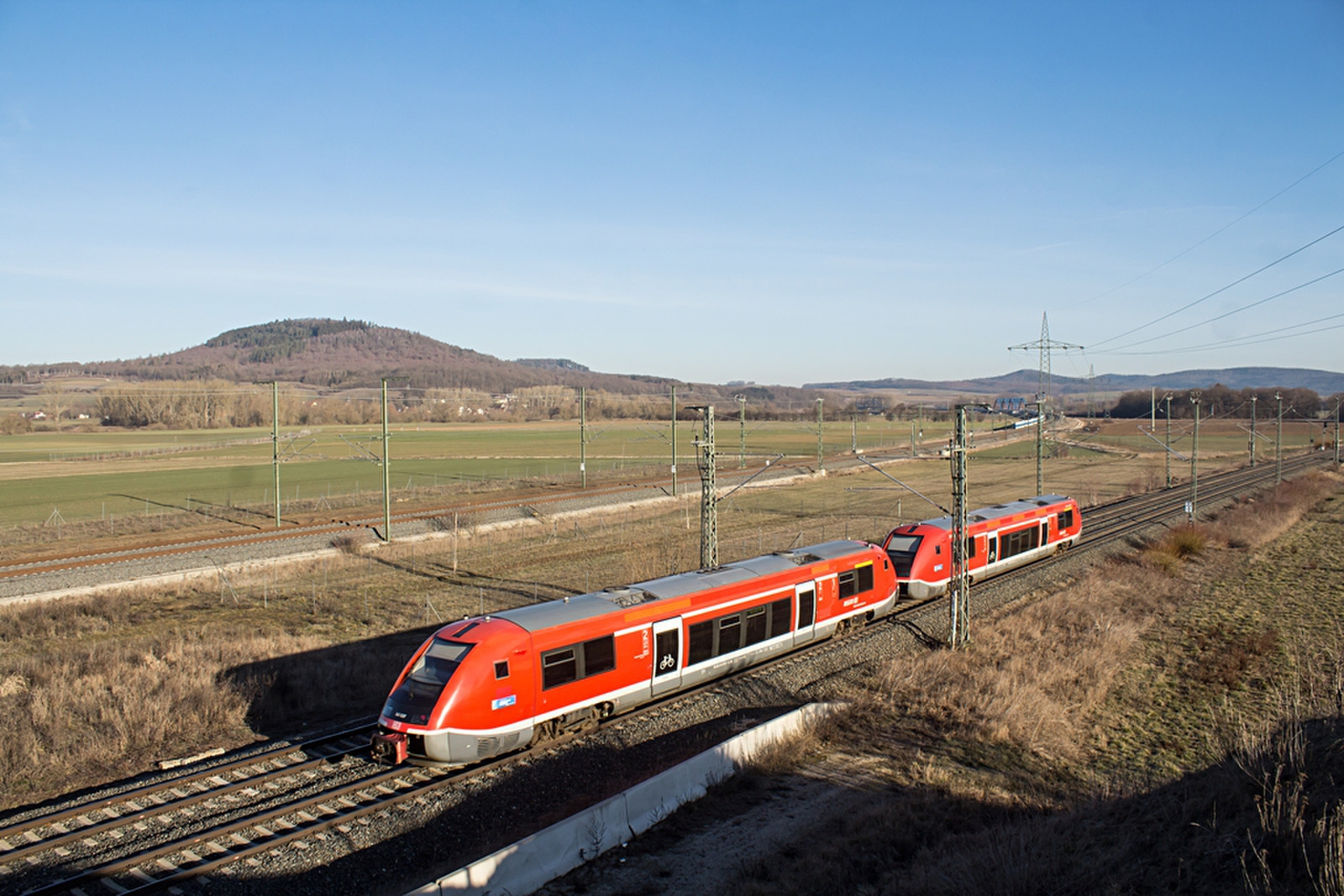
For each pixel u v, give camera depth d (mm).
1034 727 20875
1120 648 27969
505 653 18406
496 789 17219
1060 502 45406
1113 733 21406
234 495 71250
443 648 18609
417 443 137375
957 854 13875
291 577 41125
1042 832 14195
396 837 15195
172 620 32625
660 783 16188
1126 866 12680
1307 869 10938
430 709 17562
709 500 33188
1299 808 12875
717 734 20219
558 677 19375
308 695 22500
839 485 85875
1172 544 46406
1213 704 23422
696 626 22906
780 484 85812
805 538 52312
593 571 42062
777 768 18469
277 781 17328
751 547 48781
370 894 13445
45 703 20547
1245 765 15492
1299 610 34156
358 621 32094
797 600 26484
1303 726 17266
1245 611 34031
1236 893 11234
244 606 34906
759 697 23422
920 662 25734
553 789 17406
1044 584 38781
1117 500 71812
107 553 43938
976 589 36812
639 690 21391
